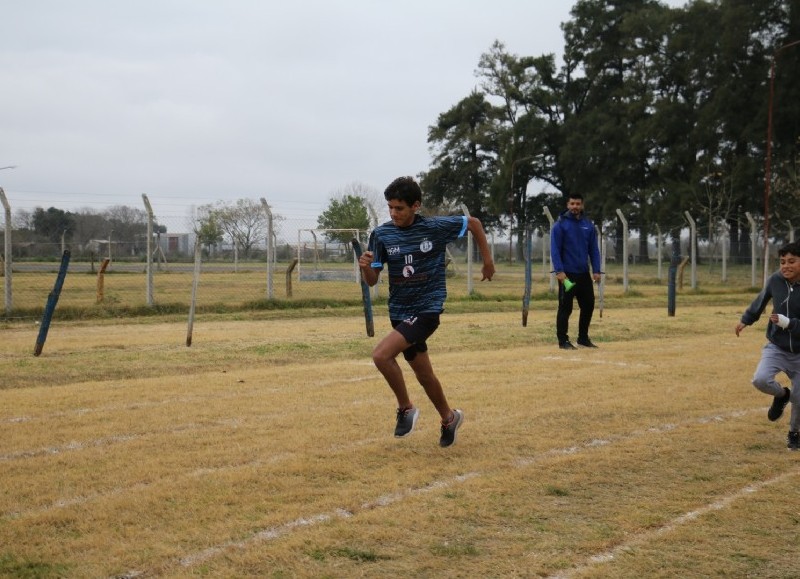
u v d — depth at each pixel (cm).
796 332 612
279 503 479
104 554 402
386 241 581
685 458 591
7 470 543
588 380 908
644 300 2386
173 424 683
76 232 3856
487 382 895
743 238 5531
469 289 2300
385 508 472
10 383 914
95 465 556
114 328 1555
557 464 567
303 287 2766
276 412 734
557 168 7212
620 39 6812
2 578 372
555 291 2391
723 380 916
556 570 391
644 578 384
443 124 7981
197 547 412
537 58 7350
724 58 5606
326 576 379
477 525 449
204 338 1355
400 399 592
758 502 496
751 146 5756
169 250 4538
